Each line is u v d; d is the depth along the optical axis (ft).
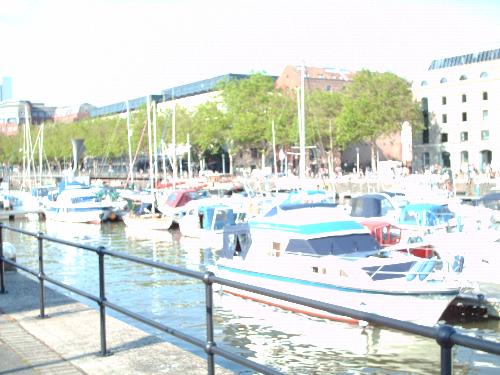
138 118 352.49
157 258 119.75
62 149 417.28
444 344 10.02
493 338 59.11
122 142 374.84
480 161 348.18
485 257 74.49
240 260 77.30
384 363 52.31
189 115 345.31
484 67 348.18
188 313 70.08
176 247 136.36
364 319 11.86
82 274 99.04
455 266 70.08
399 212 115.75
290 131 295.48
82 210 202.39
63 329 29.07
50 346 26.14
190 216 153.07
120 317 64.90
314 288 65.46
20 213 219.41
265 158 365.20
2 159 482.28
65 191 210.79
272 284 70.64
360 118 296.92
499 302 64.54
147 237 157.69
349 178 267.80
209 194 202.90
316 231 70.69
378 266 65.05
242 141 315.58
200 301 75.87
